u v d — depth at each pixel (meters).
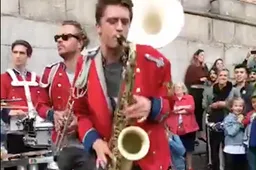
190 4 10.05
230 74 10.61
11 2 7.21
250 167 6.95
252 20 11.35
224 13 10.78
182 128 7.57
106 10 2.66
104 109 2.71
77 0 8.05
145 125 2.69
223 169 7.91
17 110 4.45
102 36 2.71
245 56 11.12
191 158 7.90
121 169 2.69
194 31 10.11
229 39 10.86
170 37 3.46
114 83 2.74
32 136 4.40
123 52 2.69
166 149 2.77
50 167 4.16
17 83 5.04
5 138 4.14
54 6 7.81
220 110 8.14
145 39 3.32
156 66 2.67
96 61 2.76
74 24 4.59
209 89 8.56
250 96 7.77
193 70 9.24
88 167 3.12
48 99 4.58
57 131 3.68
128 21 2.71
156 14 3.40
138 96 2.62
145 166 2.68
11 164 4.04
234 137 7.30
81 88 2.81
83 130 2.80
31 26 7.50
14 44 5.28
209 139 8.21
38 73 7.55
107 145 2.71
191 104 7.69
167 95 2.73
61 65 4.59
